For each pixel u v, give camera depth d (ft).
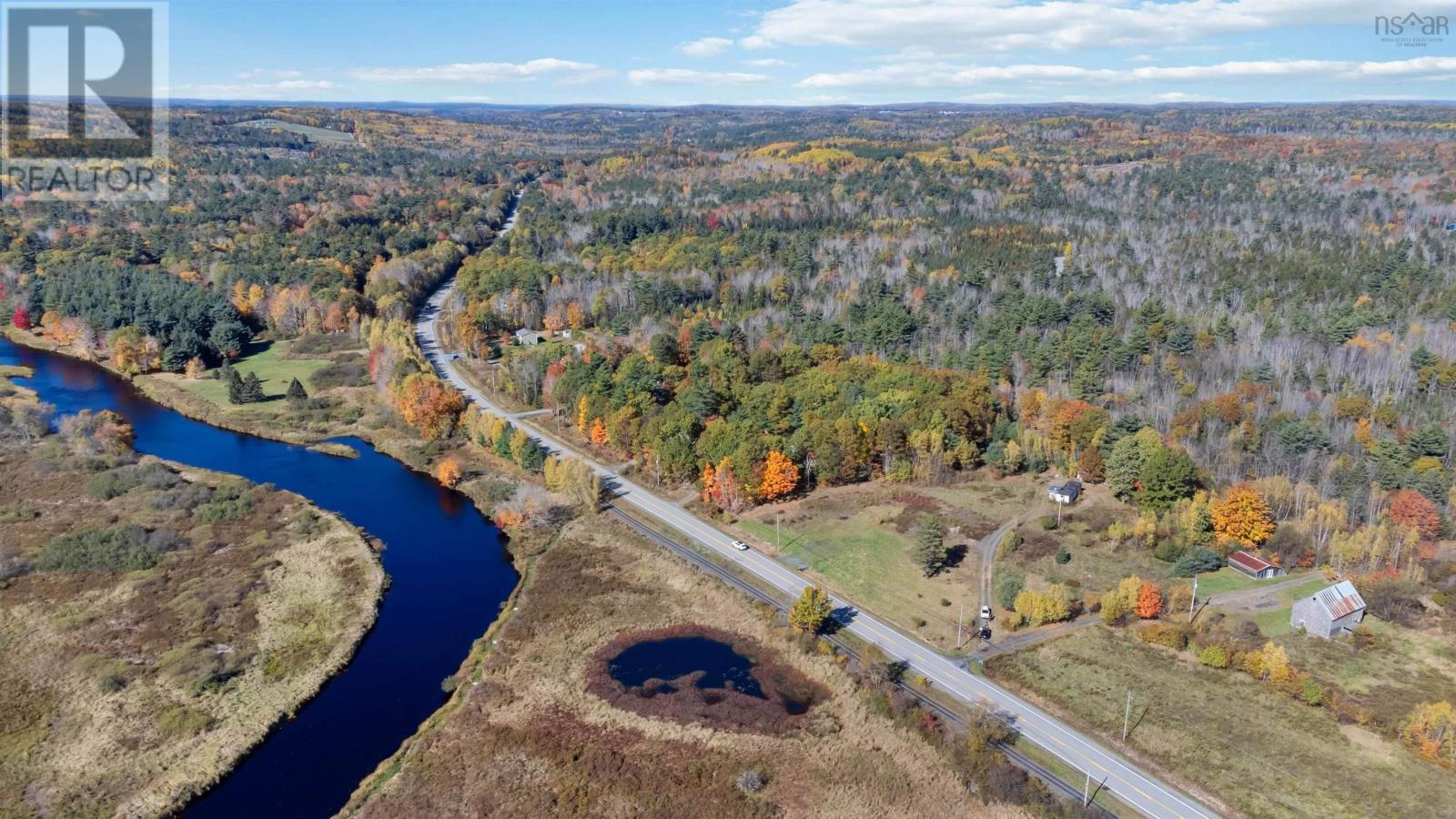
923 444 581.12
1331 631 398.62
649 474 599.98
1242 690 369.50
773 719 359.87
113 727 355.56
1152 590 417.69
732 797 317.22
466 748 344.90
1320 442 557.33
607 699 373.81
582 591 460.14
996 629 420.36
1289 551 463.01
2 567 472.03
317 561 493.77
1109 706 362.33
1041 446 595.47
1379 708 353.72
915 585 460.14
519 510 546.67
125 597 453.17
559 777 328.08
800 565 482.69
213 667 391.45
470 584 480.23
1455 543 467.52
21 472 604.08
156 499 558.15
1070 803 310.45
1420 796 309.83
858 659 399.65
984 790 319.27
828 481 578.66
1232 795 314.35
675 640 418.31
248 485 593.01
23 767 332.80
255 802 322.75
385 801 318.24
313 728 363.15
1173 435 595.88
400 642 424.46
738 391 652.07
